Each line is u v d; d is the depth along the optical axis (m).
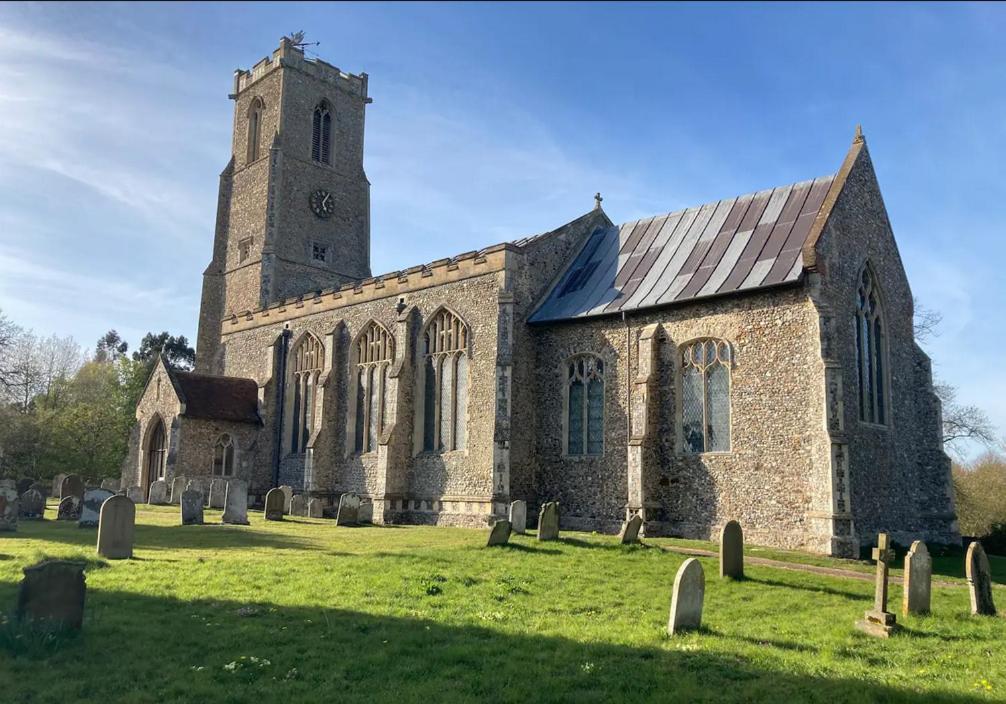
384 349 33.00
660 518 24.72
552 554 17.70
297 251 44.47
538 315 29.03
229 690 8.07
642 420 24.98
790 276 22.67
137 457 38.28
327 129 47.62
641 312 26.14
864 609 13.01
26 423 48.19
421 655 9.38
